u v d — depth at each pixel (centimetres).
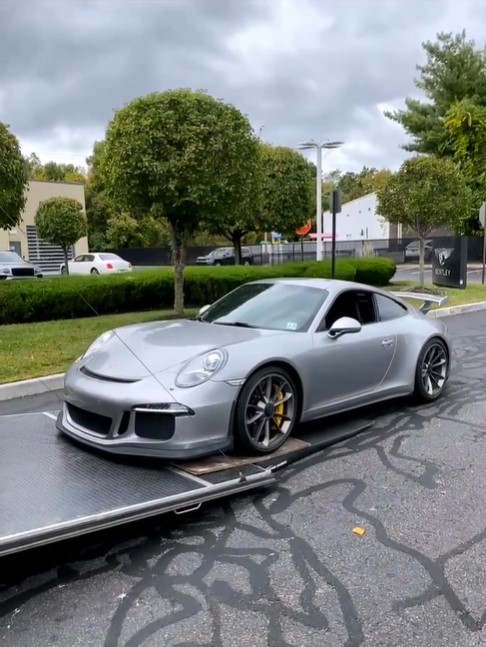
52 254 2819
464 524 303
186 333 417
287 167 2091
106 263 2505
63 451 358
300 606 235
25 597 244
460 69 2856
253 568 263
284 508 324
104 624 225
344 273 1432
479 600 238
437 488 348
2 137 938
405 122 2962
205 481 319
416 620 225
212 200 907
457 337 890
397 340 494
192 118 884
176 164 868
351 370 445
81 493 297
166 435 334
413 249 3244
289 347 397
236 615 229
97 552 280
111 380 356
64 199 2031
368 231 4288
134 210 988
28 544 248
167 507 291
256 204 1045
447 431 454
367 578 254
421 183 1417
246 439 361
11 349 732
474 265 2688
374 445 423
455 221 1452
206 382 345
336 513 317
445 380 548
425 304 685
